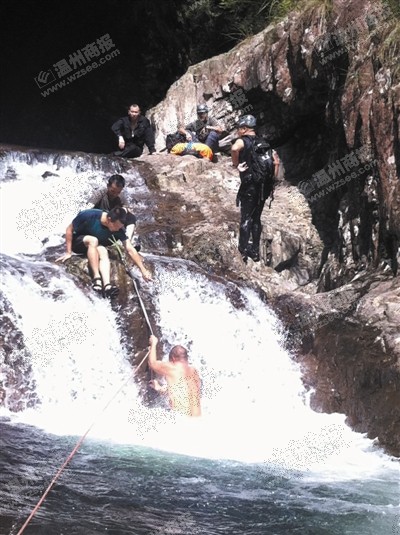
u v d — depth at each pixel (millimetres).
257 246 9617
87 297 7750
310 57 10945
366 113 9516
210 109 13172
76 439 6027
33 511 4301
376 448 6852
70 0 19719
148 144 12719
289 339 8531
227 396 7930
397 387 7277
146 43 19484
